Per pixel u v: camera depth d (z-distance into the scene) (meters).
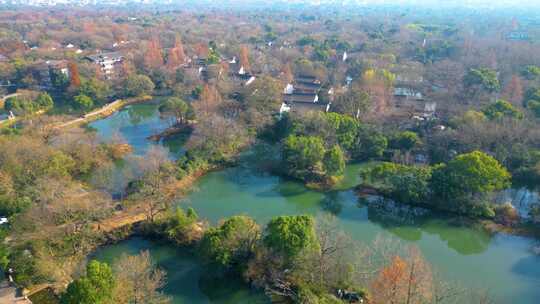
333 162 97.19
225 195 95.25
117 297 51.84
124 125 140.75
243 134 116.06
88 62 184.12
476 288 64.25
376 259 69.44
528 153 98.44
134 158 102.88
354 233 81.62
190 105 139.62
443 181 85.38
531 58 181.75
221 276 65.69
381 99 132.62
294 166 103.69
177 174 96.19
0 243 62.50
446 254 75.69
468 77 151.75
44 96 146.00
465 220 84.00
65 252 67.00
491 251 75.62
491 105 122.00
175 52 194.75
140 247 73.25
